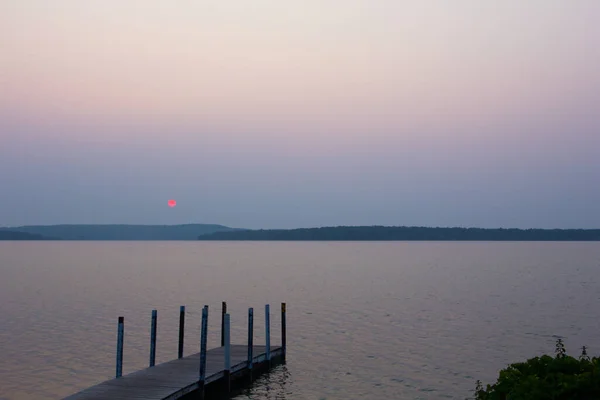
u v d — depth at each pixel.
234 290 65.31
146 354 31.17
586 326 40.28
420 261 135.88
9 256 157.25
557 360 16.98
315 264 123.12
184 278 82.75
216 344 33.75
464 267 111.62
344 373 27.20
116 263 123.31
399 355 30.84
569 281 78.62
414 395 23.84
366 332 37.81
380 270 102.75
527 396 15.56
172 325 40.28
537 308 49.94
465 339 35.34
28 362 28.95
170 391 19.88
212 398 23.06
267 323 27.72
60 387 24.89
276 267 111.75
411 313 46.69
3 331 37.34
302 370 27.75
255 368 26.48
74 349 32.03
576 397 15.31
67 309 48.19
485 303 53.59
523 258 151.62
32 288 66.00
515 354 31.22
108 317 43.72
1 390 24.31
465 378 26.34
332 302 54.16
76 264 118.44
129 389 20.14
